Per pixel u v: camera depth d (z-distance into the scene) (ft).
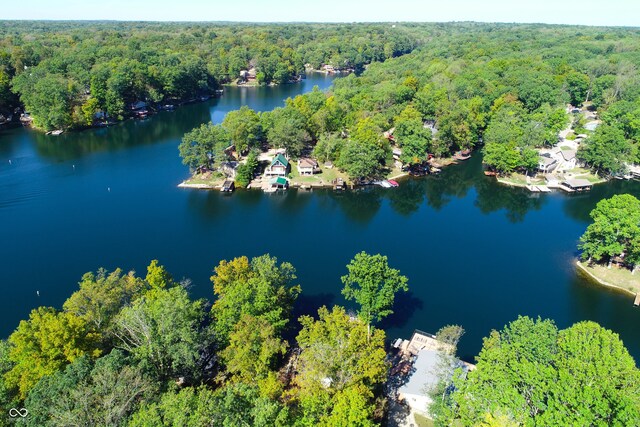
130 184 513.86
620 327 287.28
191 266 354.13
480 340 274.16
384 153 550.36
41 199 468.34
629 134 574.97
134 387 158.61
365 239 402.52
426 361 235.61
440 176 554.87
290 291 272.31
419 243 395.75
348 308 302.04
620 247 322.55
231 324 222.89
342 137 620.49
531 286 329.72
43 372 176.04
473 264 360.07
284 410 150.51
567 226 427.33
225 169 538.06
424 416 209.26
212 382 215.92
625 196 325.42
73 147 641.81
